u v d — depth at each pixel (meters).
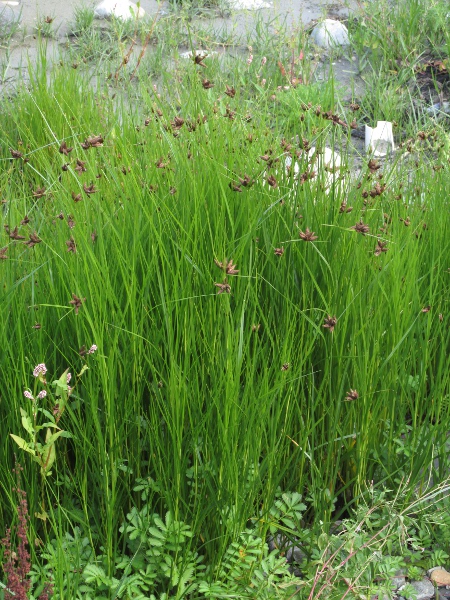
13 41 7.77
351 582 2.77
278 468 3.07
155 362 3.06
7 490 2.92
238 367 2.78
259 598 2.79
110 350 2.82
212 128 4.35
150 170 3.83
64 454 3.00
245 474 2.86
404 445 3.29
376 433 3.27
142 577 2.85
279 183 3.67
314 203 3.69
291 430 3.24
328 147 5.74
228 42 7.69
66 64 6.51
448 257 3.74
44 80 5.86
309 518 3.27
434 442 3.17
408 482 3.18
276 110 6.27
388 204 3.92
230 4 8.45
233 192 3.52
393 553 3.13
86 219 3.32
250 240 3.21
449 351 3.59
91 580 2.74
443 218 3.88
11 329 3.08
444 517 3.13
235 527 2.90
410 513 3.15
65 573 2.78
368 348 3.17
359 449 3.18
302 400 3.21
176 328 3.11
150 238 3.24
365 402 3.12
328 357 3.25
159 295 3.19
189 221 3.37
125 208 3.43
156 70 6.98
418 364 3.50
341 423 3.29
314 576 2.88
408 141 4.57
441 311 3.59
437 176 4.27
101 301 2.94
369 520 3.16
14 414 2.86
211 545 2.96
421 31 7.61
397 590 3.02
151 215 3.31
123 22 7.69
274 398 2.90
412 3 7.71
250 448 2.89
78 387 3.14
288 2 8.70
